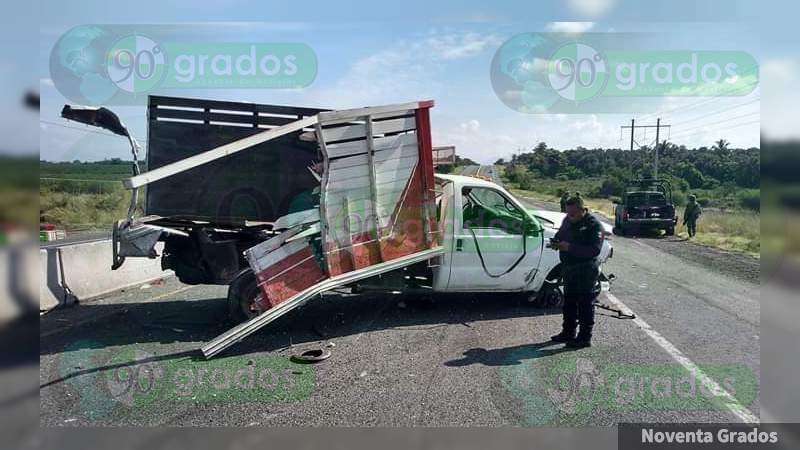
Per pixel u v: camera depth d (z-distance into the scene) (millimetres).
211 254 7211
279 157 7723
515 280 7500
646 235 21000
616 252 15148
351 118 6406
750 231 19469
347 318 7301
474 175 9164
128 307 7836
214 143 7652
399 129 6781
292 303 6191
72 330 6676
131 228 6715
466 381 5082
